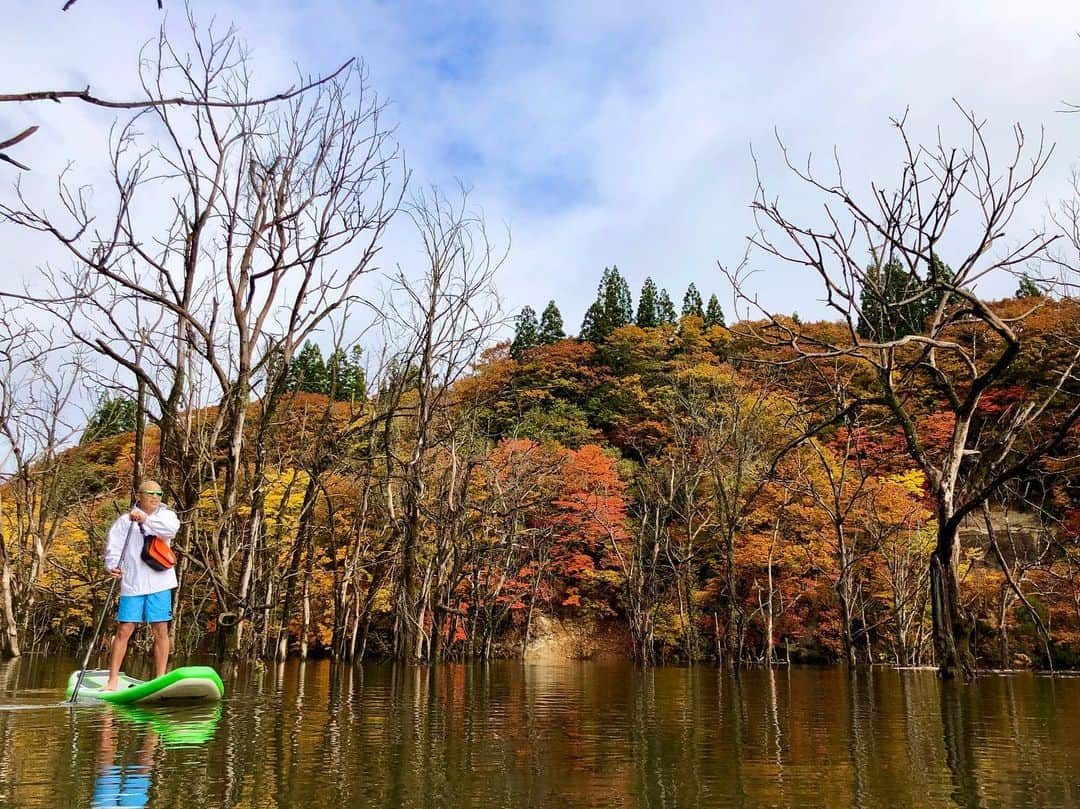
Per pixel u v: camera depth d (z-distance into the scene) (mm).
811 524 19859
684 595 20578
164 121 8250
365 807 2045
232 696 5230
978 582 18203
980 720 4203
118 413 19516
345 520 15734
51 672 8984
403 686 6773
